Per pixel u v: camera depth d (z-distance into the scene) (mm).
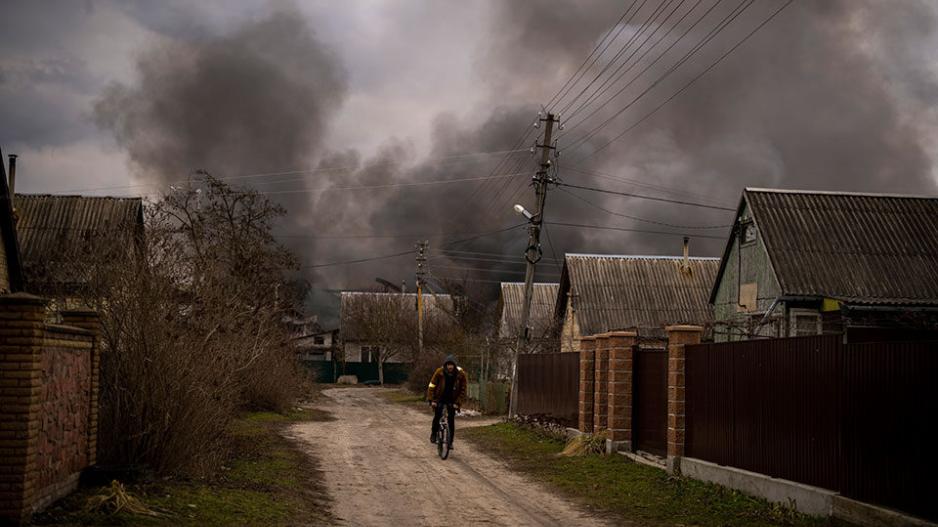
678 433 13703
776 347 11000
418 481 13680
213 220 26875
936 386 7996
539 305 49219
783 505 10266
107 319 11672
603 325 37344
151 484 10336
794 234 25391
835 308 23672
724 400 12414
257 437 18656
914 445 8266
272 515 9898
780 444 10797
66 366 9461
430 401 17297
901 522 8234
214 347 13531
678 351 13781
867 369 9055
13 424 8070
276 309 24281
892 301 22781
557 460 16188
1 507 7965
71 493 9570
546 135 27516
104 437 11172
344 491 12477
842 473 9445
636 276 39188
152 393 11266
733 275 28219
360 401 40281
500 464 16094
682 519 10398
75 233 31469
